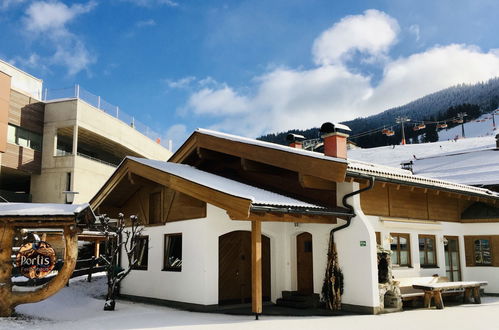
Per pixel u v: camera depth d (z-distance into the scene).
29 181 35.09
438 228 15.15
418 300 13.48
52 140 32.69
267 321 10.09
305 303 12.55
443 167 29.70
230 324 9.61
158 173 12.80
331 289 12.18
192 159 15.48
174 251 13.88
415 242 14.27
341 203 12.34
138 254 15.40
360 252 11.83
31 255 10.52
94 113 34.38
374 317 10.70
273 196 11.80
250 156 12.95
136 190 15.77
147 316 11.10
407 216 14.16
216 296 12.40
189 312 11.96
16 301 10.26
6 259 10.25
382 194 13.41
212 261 12.45
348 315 11.13
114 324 9.76
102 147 39.31
